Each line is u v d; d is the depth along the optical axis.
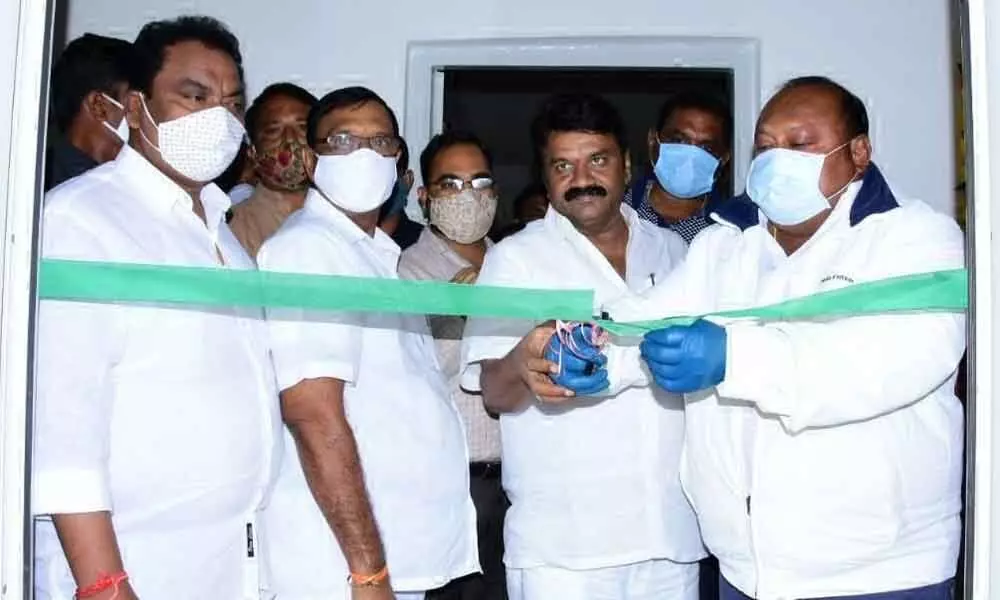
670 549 2.77
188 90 2.11
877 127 4.14
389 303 2.15
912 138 4.14
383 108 2.54
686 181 3.49
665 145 3.49
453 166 3.27
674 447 2.78
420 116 4.23
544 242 2.88
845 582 2.23
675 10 4.20
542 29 4.22
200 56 2.12
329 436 2.29
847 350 2.10
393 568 2.50
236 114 2.20
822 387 2.08
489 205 3.30
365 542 2.30
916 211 2.24
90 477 1.90
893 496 2.20
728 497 2.36
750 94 4.17
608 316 2.58
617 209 2.87
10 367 1.51
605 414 2.75
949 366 2.13
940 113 4.12
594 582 2.76
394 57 4.23
